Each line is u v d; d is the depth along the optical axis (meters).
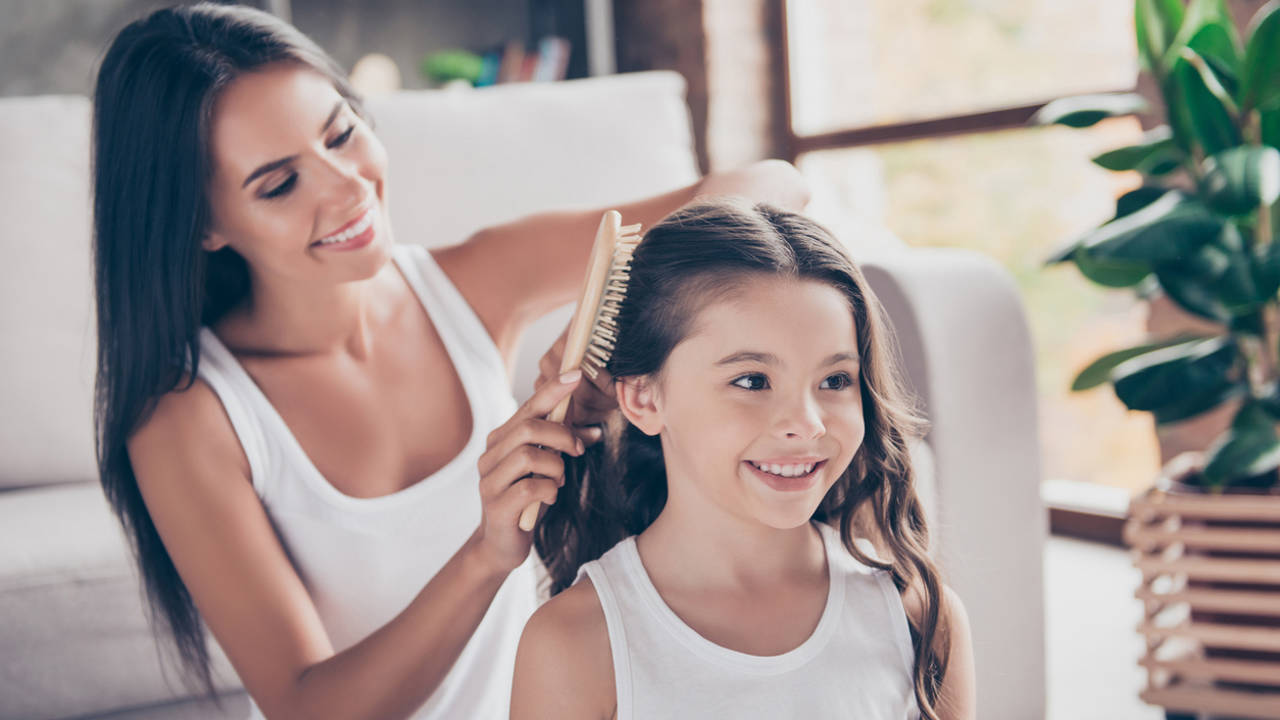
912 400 0.95
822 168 3.27
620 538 0.85
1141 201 1.60
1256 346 1.61
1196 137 1.49
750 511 0.64
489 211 1.76
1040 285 2.69
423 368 1.01
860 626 0.70
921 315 1.28
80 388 1.56
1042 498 1.40
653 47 3.48
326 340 0.96
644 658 0.66
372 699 0.78
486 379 1.03
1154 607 1.46
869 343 0.69
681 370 0.66
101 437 0.92
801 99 3.36
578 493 0.85
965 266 1.36
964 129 2.66
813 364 0.63
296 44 0.88
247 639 0.86
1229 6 1.97
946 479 1.29
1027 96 2.71
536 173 1.79
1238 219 1.49
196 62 0.83
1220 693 1.43
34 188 1.58
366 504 0.93
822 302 0.65
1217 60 1.46
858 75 3.18
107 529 1.27
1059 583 2.18
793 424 0.62
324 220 0.86
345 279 0.89
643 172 1.85
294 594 0.87
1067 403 2.67
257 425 0.92
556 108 1.84
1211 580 1.44
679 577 0.68
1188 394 1.46
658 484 0.84
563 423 0.75
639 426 0.71
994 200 2.76
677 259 0.67
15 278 1.55
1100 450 2.63
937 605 0.72
